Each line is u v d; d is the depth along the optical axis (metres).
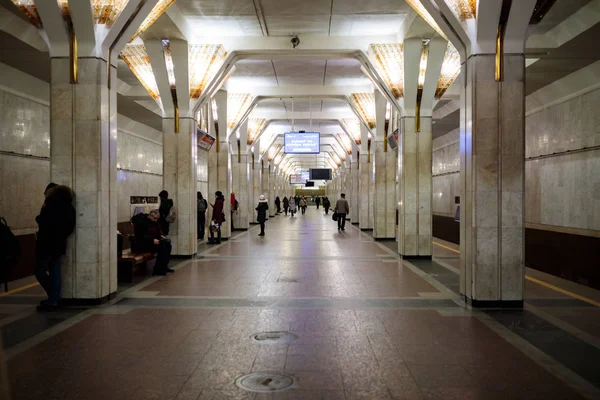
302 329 5.77
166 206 11.78
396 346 5.12
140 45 11.68
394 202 17.80
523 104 7.03
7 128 9.68
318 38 12.28
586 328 5.86
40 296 7.73
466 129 7.32
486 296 7.02
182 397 3.81
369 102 18.05
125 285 8.65
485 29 6.87
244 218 23.03
